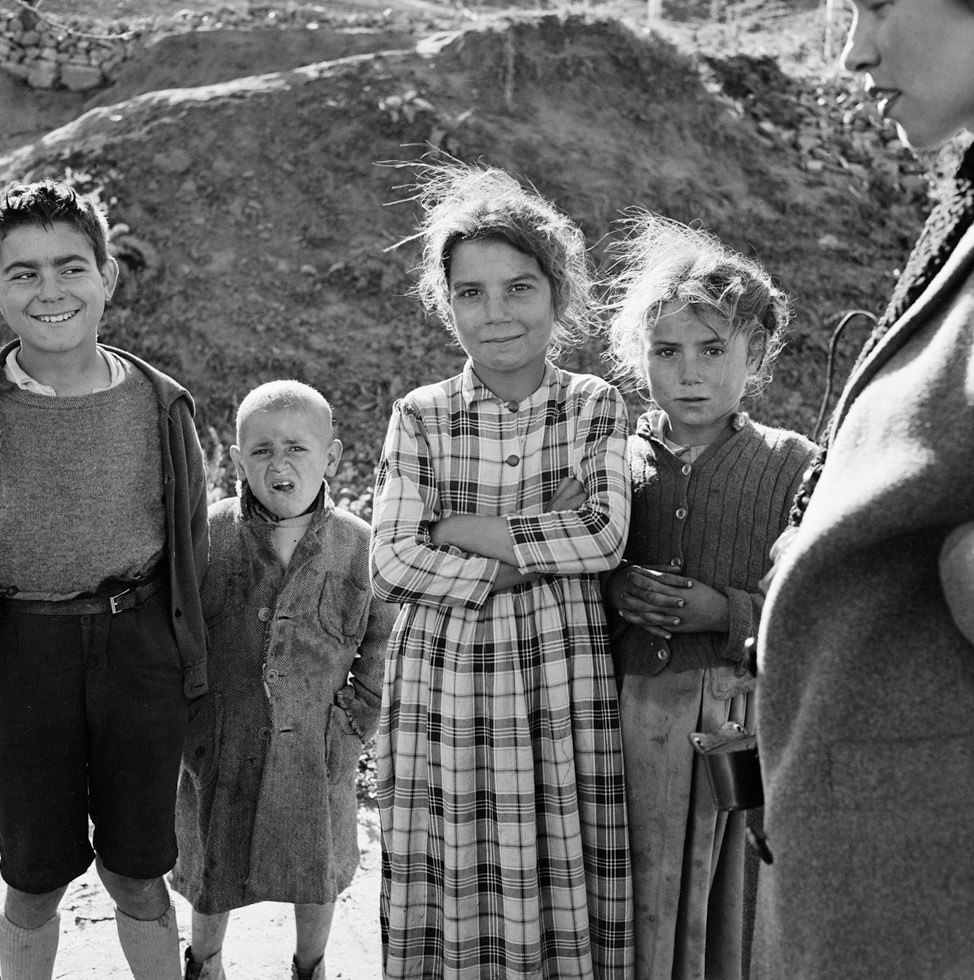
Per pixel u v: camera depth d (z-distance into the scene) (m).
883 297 8.53
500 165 8.70
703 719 2.37
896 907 1.47
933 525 1.42
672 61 9.96
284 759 2.79
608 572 2.50
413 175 8.67
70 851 2.54
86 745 2.56
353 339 7.64
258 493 2.83
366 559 2.92
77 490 2.52
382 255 8.10
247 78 9.91
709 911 2.43
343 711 2.88
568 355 7.21
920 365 1.46
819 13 14.91
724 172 9.22
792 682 1.55
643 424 2.59
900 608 1.48
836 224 9.00
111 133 9.08
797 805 1.52
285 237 8.29
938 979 1.46
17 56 12.15
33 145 9.64
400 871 2.43
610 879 2.37
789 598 1.53
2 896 3.21
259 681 2.81
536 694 2.38
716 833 2.38
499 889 2.36
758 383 2.74
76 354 2.56
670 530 2.46
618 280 2.75
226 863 2.78
